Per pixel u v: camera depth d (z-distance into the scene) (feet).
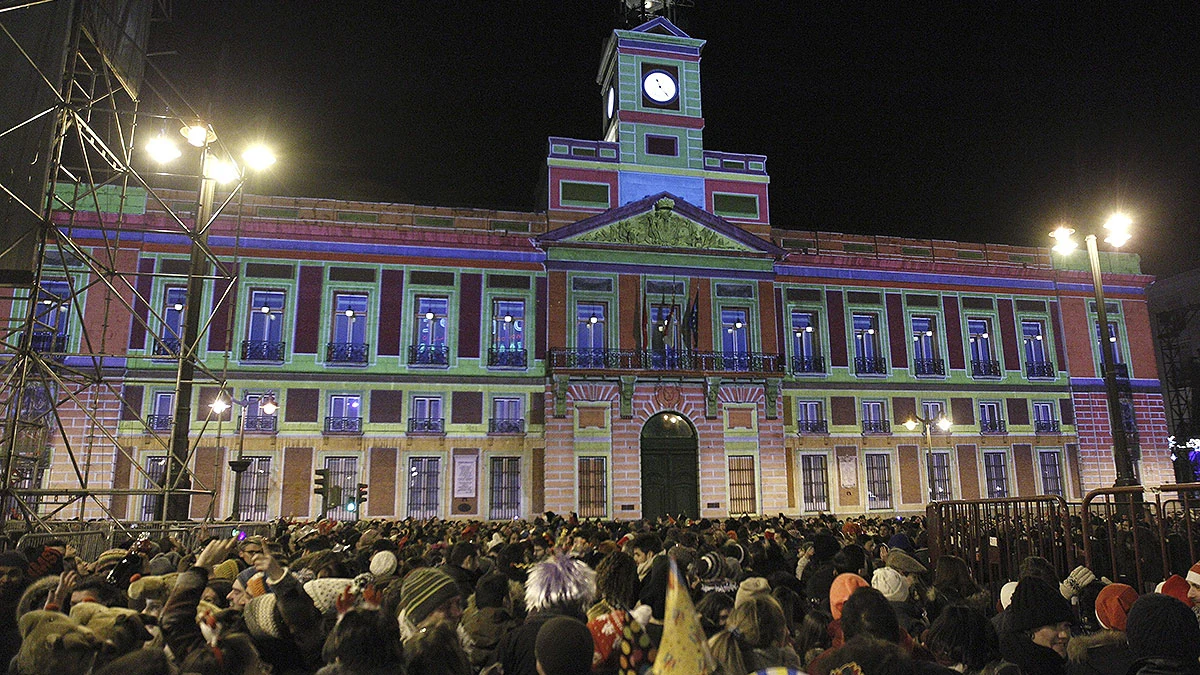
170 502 53.47
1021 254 134.62
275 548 29.86
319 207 112.37
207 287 106.42
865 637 12.25
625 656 14.88
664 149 123.24
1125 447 69.31
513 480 110.32
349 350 108.68
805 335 123.44
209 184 59.21
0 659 17.24
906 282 128.26
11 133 42.55
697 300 116.78
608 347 113.70
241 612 18.90
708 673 8.41
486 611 20.29
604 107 134.92
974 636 15.55
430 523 78.54
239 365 105.09
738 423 115.85
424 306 112.78
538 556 36.17
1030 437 127.03
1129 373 133.28
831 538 32.78
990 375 127.85
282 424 104.88
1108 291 136.15
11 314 98.99
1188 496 28.73
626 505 109.60
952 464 123.65
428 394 110.22
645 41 126.52
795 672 9.82
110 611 15.08
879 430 122.31
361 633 13.42
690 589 22.62
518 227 117.29
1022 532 39.83
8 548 36.70
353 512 96.22
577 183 118.93
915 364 125.80
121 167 54.70
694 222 119.55
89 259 54.44
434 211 115.75
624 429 112.06
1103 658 16.39
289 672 16.81
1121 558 33.42
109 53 49.98
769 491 114.21
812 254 125.18
